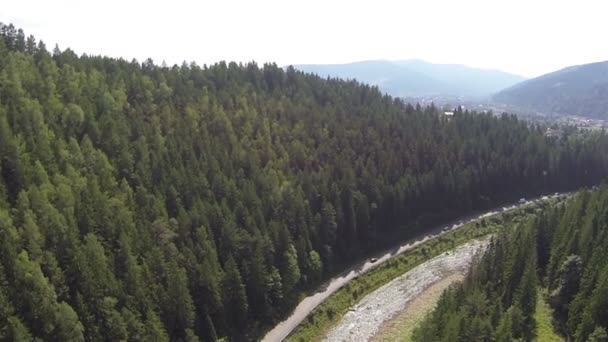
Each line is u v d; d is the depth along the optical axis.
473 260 116.38
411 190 152.00
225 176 116.44
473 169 169.88
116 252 87.12
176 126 130.12
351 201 134.12
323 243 125.06
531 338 79.94
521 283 86.12
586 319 76.00
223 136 134.50
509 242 106.81
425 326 87.00
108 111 119.75
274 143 143.25
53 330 72.88
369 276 124.94
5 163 89.56
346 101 193.75
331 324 106.50
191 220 100.75
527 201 175.62
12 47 135.88
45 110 108.88
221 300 94.62
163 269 88.81
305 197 126.94
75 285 79.44
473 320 74.69
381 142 163.25
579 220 110.25
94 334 76.62
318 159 145.00
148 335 79.88
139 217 96.56
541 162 187.50
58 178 92.38
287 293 108.44
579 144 198.25
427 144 169.00
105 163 101.62
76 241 82.62
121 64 157.50
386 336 101.19
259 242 104.44
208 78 174.75
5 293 72.56
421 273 128.00
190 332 84.69
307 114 165.00
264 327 101.44
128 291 83.19
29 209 83.62
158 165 110.00
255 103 160.62
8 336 68.56
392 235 144.50
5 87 108.19
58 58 139.62
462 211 163.75
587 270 85.56
